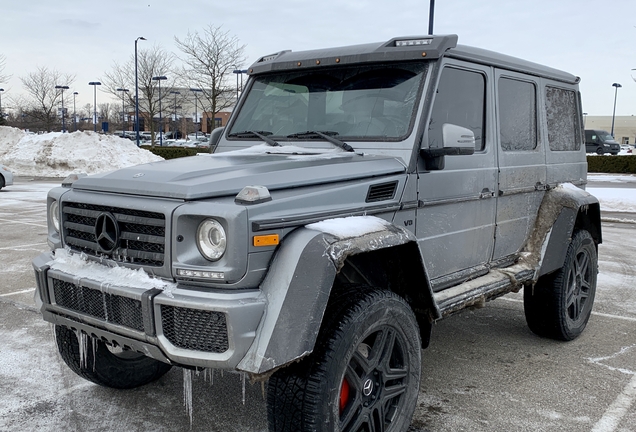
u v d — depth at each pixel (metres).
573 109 5.76
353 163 3.35
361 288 3.05
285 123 4.14
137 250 2.89
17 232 10.88
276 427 2.76
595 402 3.97
